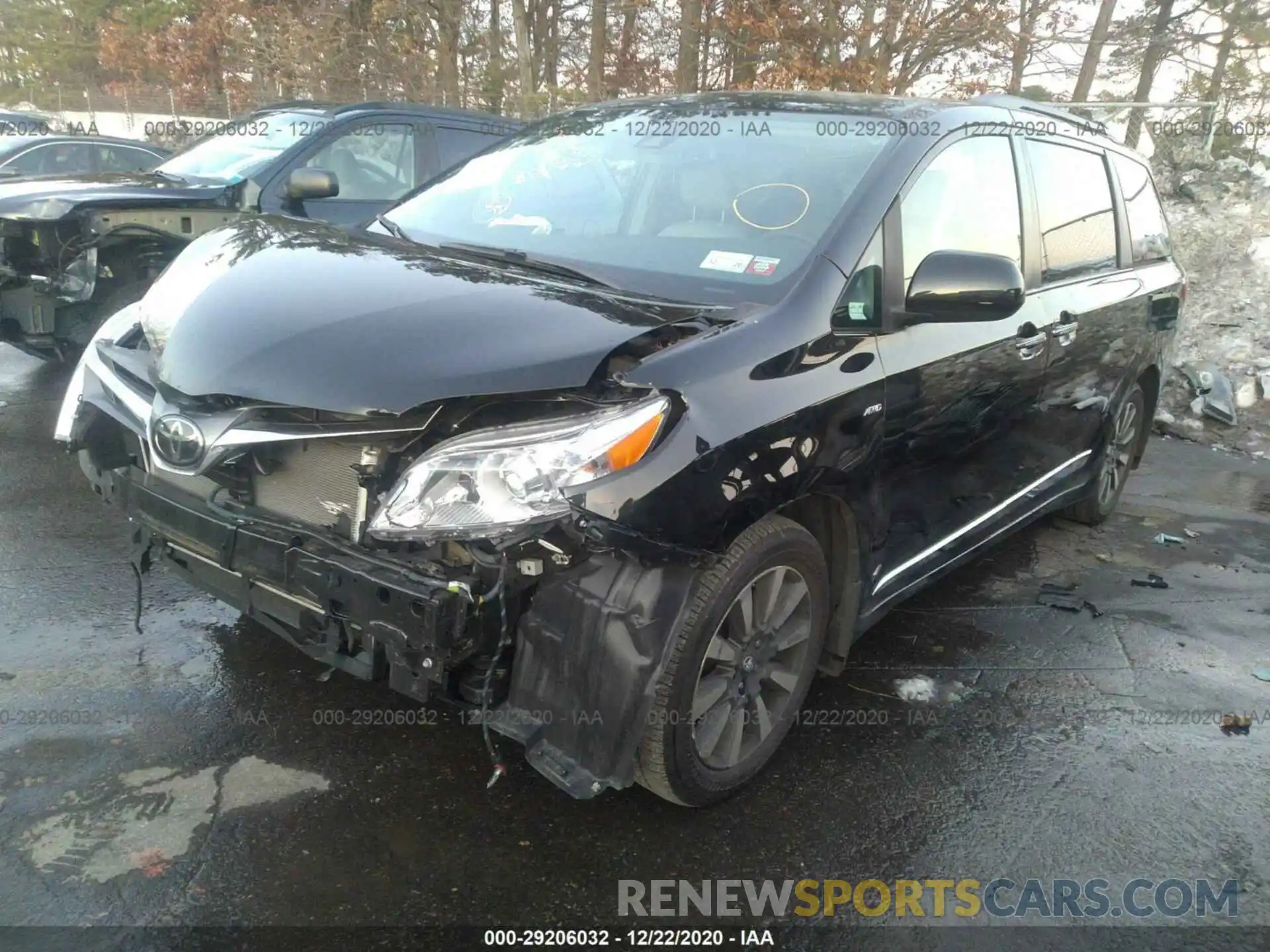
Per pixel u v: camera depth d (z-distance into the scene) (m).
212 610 3.63
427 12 17.06
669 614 2.29
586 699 2.27
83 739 2.84
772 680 2.84
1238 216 11.24
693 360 2.37
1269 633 4.10
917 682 3.51
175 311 2.76
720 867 2.54
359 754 2.86
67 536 4.22
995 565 4.66
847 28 13.90
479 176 3.80
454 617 2.12
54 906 2.25
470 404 2.21
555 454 2.12
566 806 2.71
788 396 2.52
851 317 2.81
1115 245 4.60
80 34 37.88
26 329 5.65
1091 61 17.52
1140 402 5.22
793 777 2.92
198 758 2.79
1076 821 2.81
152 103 28.12
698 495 2.28
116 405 2.79
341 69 18.20
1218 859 2.70
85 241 5.56
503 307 2.44
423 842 2.54
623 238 3.17
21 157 11.70
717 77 16.47
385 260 2.79
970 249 3.38
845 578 2.99
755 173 3.21
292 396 2.22
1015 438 3.78
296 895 2.34
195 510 2.54
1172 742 3.23
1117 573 4.68
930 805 2.84
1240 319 8.84
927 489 3.25
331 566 2.24
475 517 2.10
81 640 3.38
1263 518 5.58
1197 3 20.30
